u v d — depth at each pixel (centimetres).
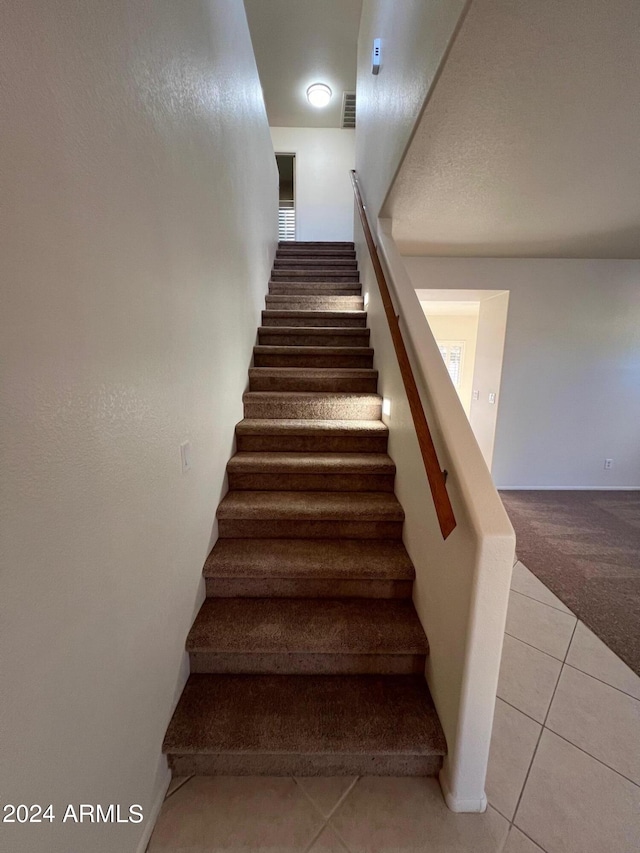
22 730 56
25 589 57
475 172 176
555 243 290
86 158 69
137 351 90
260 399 222
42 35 58
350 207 547
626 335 350
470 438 111
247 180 234
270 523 169
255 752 108
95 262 72
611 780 112
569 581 217
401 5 164
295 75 423
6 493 53
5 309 52
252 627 134
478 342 401
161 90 103
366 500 178
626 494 363
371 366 264
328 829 100
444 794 107
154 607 101
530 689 143
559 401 361
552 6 90
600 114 131
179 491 119
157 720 103
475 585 91
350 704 121
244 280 227
